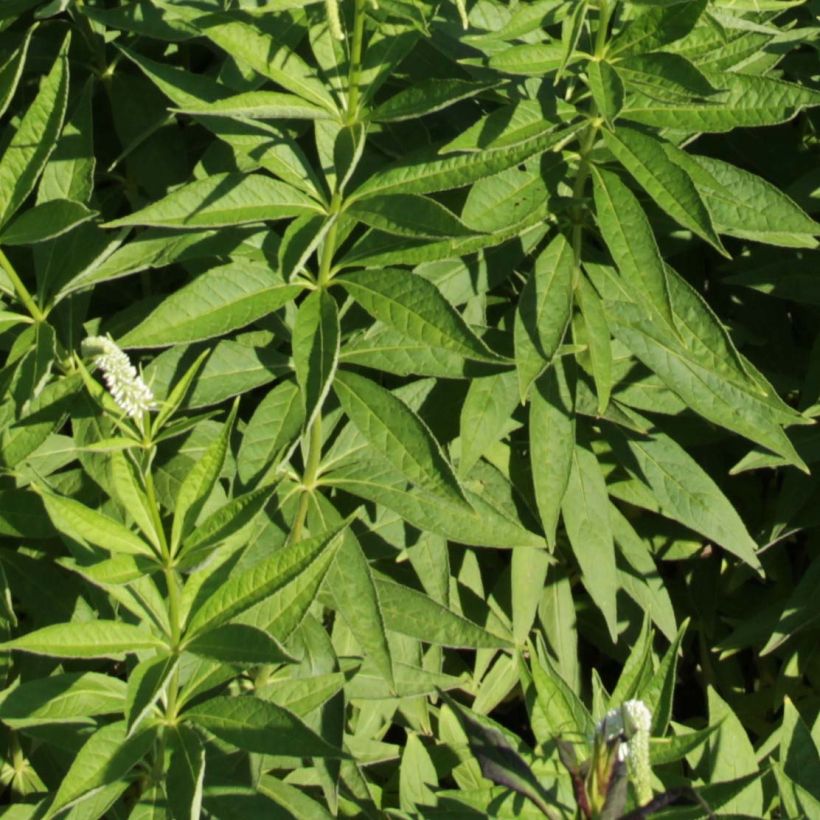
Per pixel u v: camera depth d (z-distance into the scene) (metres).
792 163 4.98
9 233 3.68
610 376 4.03
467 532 4.07
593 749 3.01
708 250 5.12
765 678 5.43
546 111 3.85
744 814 3.78
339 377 3.89
